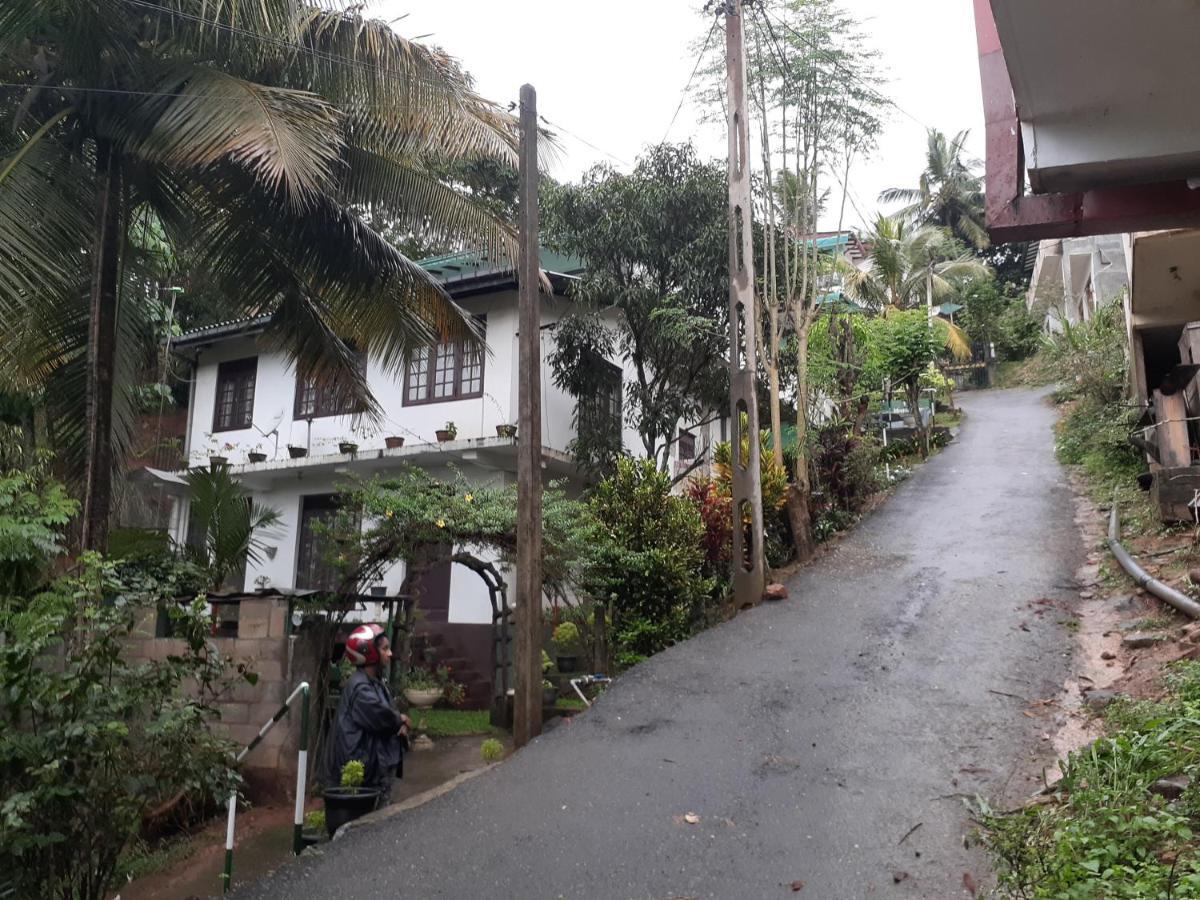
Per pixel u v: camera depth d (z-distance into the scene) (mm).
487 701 12344
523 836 5527
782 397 15289
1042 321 33594
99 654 4961
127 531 10758
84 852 4895
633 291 13023
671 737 6898
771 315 12578
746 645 8742
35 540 5582
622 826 5531
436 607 14000
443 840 5586
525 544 7809
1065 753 5797
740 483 10766
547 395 14414
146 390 14594
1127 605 8320
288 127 7285
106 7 7746
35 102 8570
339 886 5102
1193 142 5227
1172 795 4621
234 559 11617
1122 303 16484
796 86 12602
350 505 10461
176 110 7523
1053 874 3998
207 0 7805
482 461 13781
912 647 8133
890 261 25078
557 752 6887
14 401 9930
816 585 10586
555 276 13773
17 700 4691
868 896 4473
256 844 6957
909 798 5496
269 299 9961
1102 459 14570
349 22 8273
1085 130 5391
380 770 6922
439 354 14703
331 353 10383
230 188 9016
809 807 5531
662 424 13594
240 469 15766
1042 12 4594
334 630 8922
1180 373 10602
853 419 14820
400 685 10656
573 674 11695
